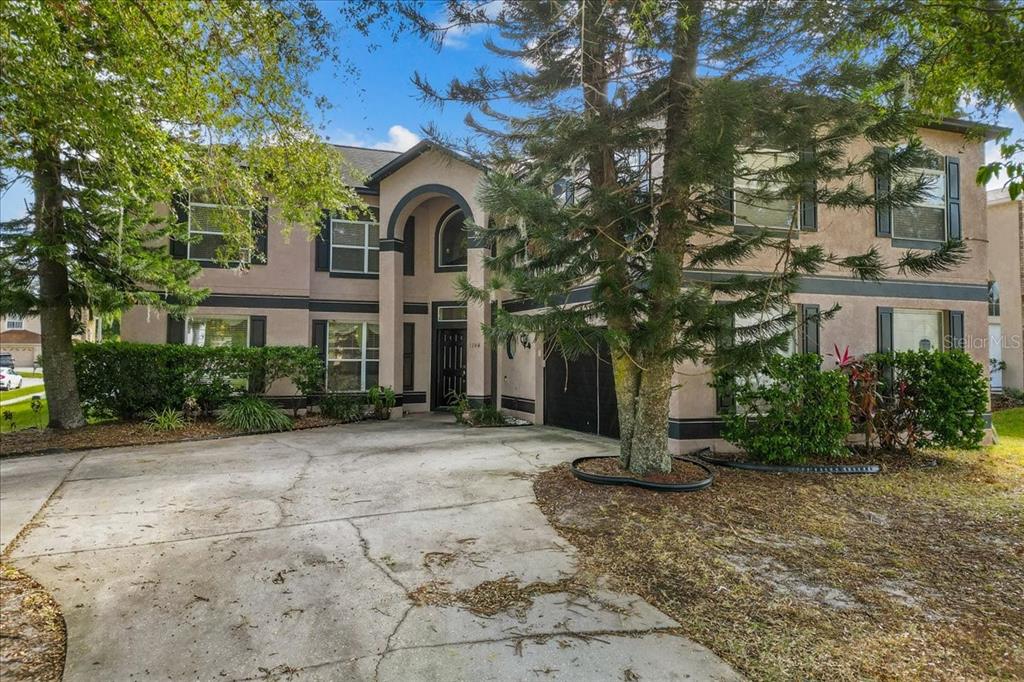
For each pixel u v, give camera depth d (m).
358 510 5.55
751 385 7.50
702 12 4.93
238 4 6.10
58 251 8.79
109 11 5.16
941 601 3.68
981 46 5.23
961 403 7.96
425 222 15.06
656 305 5.70
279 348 12.27
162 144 6.63
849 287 8.94
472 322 13.14
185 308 10.81
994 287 17.08
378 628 3.30
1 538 4.75
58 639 3.18
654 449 6.55
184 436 10.01
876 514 5.48
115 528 5.01
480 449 8.91
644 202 6.18
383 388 13.59
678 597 3.70
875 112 5.15
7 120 5.30
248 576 4.00
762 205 6.81
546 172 5.95
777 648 3.09
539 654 3.02
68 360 10.11
